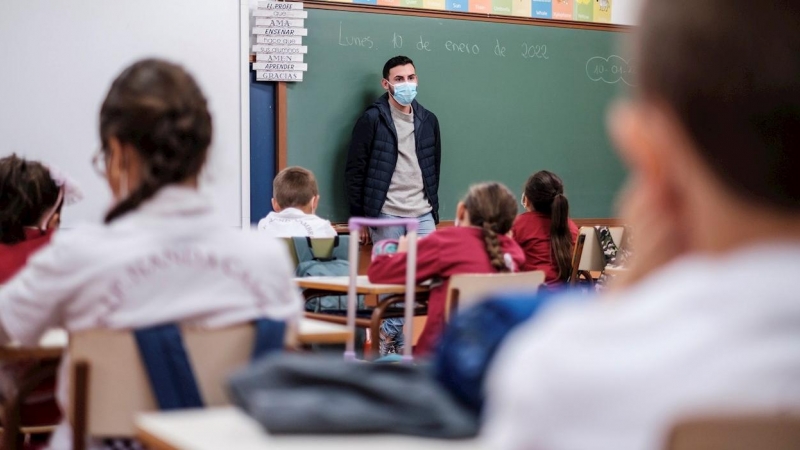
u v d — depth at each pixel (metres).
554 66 7.66
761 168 0.48
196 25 6.19
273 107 6.63
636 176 0.57
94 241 1.63
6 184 2.51
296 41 6.55
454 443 0.99
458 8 7.23
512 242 3.88
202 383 1.64
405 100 6.73
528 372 0.53
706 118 0.49
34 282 1.64
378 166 6.73
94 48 5.96
